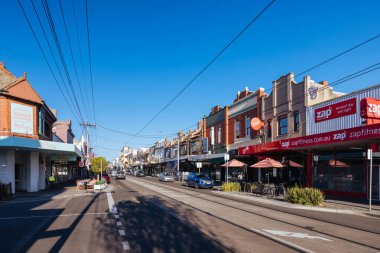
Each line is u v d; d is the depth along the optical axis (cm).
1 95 2617
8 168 2650
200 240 938
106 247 861
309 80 2736
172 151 7450
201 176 3619
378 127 1680
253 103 3600
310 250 834
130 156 16050
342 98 2397
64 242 920
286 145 2423
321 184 2575
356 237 1023
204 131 4981
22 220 1338
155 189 3191
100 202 1997
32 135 2838
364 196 2206
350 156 2316
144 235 1007
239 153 3142
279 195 2456
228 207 1736
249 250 827
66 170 5841
